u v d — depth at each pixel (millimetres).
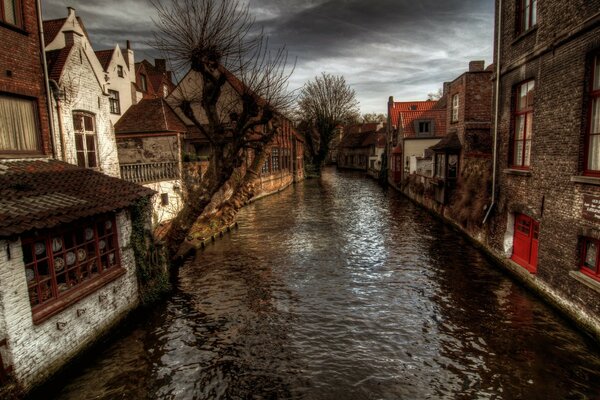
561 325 8125
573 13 8000
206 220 17016
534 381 6355
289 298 10125
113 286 8258
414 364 7004
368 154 63031
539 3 9586
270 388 6469
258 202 28078
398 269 12172
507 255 11453
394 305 9492
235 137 12508
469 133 16688
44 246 6480
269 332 8352
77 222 7227
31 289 6188
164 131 20938
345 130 83438
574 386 6176
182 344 7922
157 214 15500
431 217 21047
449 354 7270
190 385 6578
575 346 7297
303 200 29062
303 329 8438
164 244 10812
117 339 8133
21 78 9594
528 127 10570
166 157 18203
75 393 6332
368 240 16031
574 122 7953
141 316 9219
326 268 12477
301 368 7008
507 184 11516
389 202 27562
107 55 24750
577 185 7797
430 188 21906
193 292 10672
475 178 15016
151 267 9930
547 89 9109
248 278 11703
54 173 8883
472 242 14766
